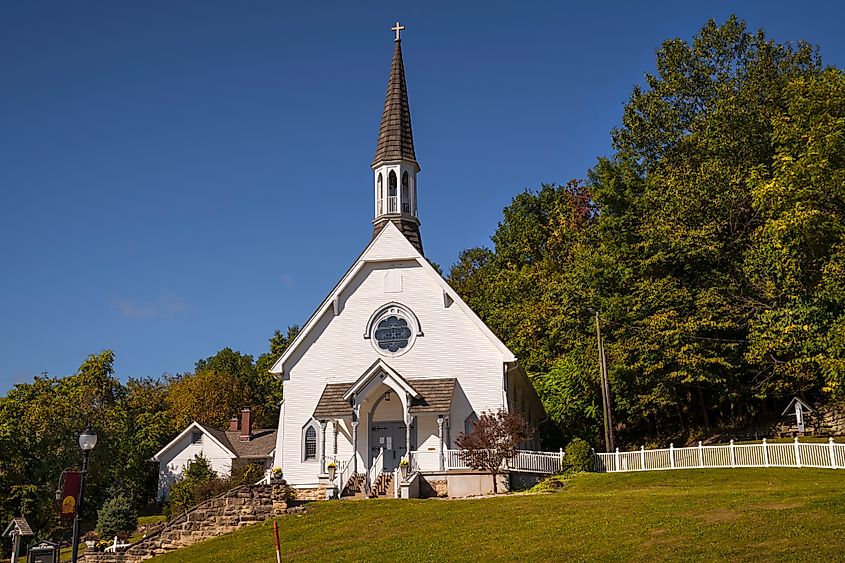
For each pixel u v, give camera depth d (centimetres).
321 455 3856
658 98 6438
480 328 3972
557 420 5238
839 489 2484
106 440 5788
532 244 7669
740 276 5022
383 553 2358
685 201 5288
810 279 4191
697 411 5556
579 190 7688
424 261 4094
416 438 3900
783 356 4694
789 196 4000
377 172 4622
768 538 1977
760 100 5806
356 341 4084
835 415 4741
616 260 5553
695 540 2042
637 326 5019
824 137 3909
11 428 4928
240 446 6625
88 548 4194
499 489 3606
